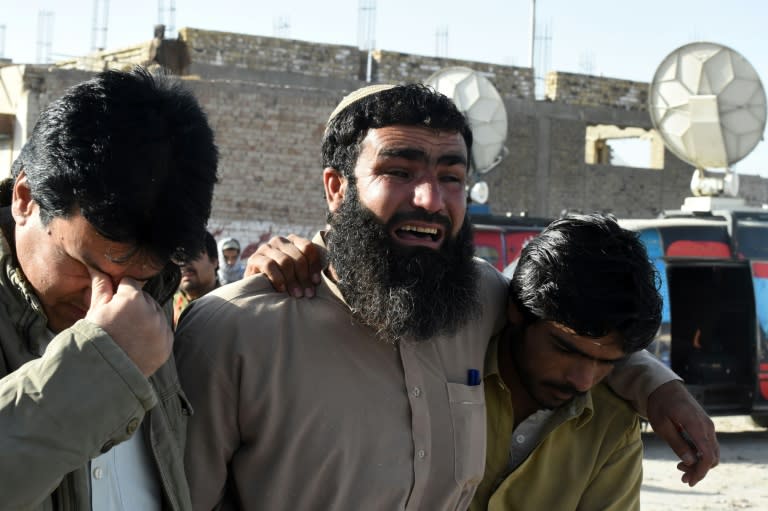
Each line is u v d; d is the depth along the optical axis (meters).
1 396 1.61
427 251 2.27
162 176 1.69
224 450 2.26
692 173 23.05
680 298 9.45
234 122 17.12
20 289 1.77
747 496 6.92
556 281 2.38
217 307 2.32
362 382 2.28
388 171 2.27
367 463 2.24
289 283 2.35
